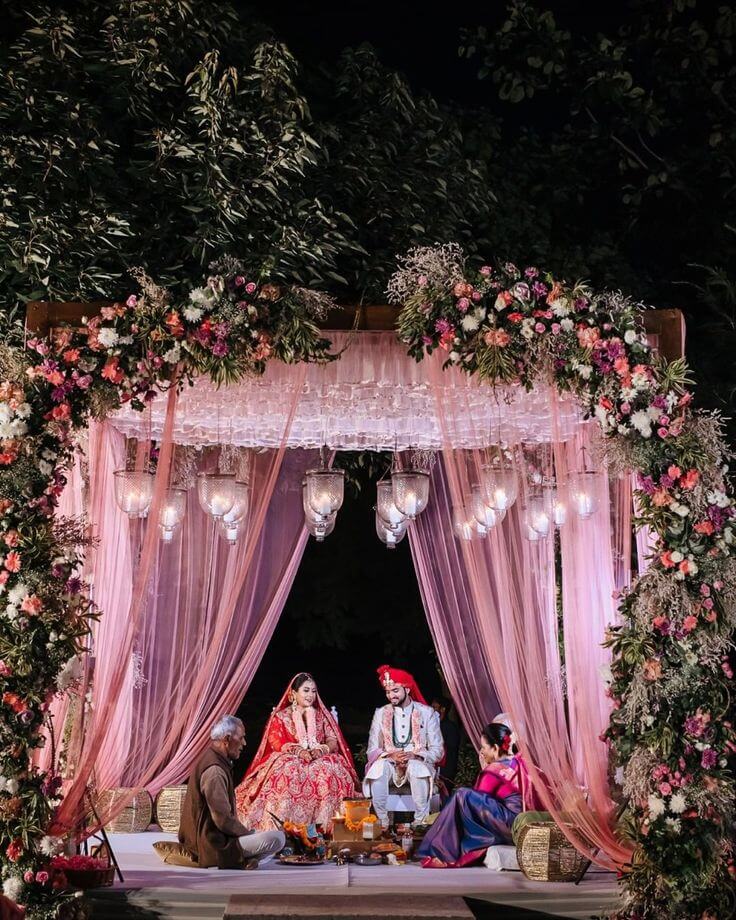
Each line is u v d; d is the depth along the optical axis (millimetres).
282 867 7418
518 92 11867
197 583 7832
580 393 6184
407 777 8320
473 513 6699
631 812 6070
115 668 6148
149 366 5988
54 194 8797
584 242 12242
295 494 8062
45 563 5875
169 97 9797
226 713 8094
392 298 6223
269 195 9445
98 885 6496
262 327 6051
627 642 6055
